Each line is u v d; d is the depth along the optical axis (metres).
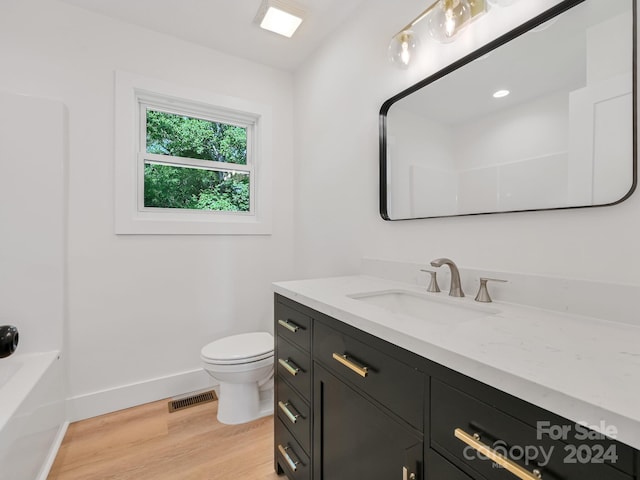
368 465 0.84
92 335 1.80
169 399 1.99
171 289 2.04
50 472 1.36
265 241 2.37
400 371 0.73
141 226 1.92
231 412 1.73
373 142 1.62
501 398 0.52
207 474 1.36
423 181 1.34
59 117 1.66
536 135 0.96
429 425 0.65
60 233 1.66
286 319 1.30
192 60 2.07
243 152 2.39
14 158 1.57
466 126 1.16
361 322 0.85
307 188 2.25
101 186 1.81
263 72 2.33
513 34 1.01
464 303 1.05
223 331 2.21
